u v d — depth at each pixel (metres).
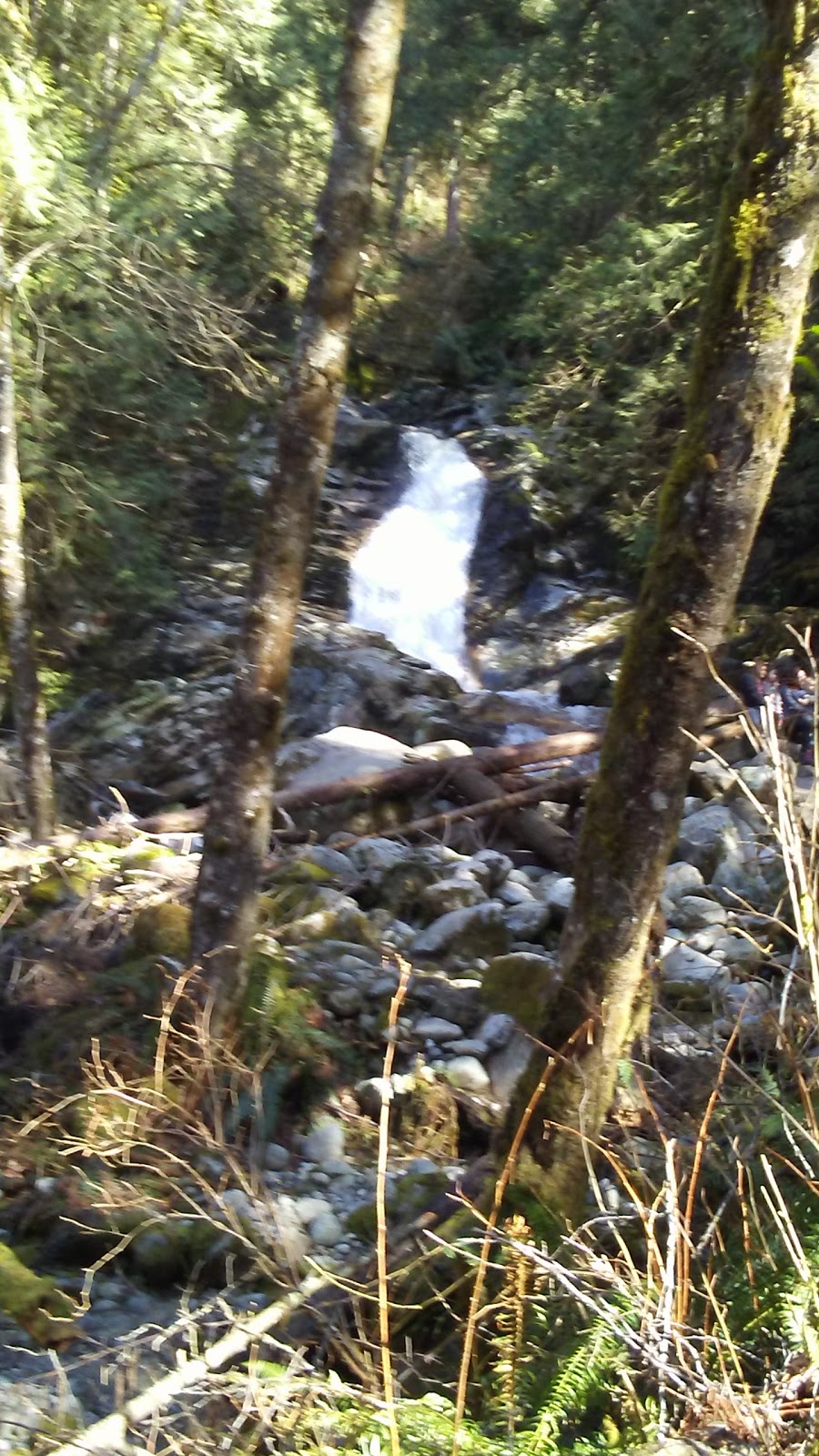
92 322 10.53
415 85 17.25
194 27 12.76
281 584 5.19
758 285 3.29
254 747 5.25
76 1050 5.32
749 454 3.33
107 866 6.92
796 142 3.23
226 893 5.27
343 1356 3.04
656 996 4.64
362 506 19.33
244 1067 4.70
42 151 9.28
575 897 3.65
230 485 16.72
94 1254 4.29
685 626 3.41
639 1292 2.74
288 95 15.95
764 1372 2.75
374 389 22.33
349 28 5.01
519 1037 5.59
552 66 14.70
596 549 18.78
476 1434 2.67
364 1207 4.37
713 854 7.46
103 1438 2.81
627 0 12.52
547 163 15.48
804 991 3.50
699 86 12.62
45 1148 4.80
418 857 7.44
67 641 13.91
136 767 12.19
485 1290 3.40
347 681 12.59
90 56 11.05
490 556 18.39
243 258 13.77
